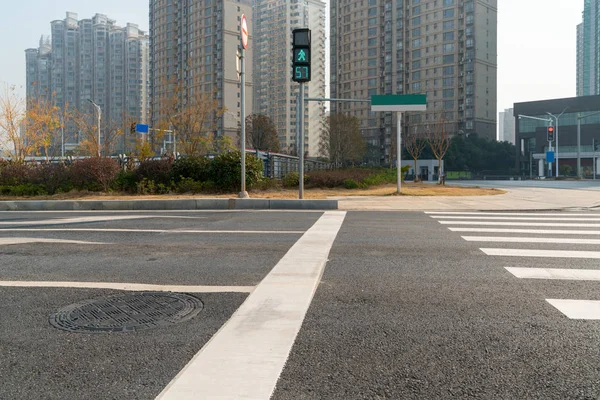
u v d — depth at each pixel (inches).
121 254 260.8
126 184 791.7
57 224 406.0
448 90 3695.9
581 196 719.1
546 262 231.0
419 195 740.7
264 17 5295.3
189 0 4288.9
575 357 117.9
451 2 3651.6
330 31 4525.1
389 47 4042.8
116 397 98.3
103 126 1940.2
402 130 3853.3
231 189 775.1
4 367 113.8
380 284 190.2
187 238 317.7
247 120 3090.6
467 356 118.6
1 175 813.2
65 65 4687.5
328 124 3243.1
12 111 1093.1
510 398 97.7
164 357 118.6
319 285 189.5
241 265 228.5
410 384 103.7
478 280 195.9
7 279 204.1
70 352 122.4
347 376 107.4
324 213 496.1
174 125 1713.8
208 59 4160.9
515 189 945.5
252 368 111.3
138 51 4825.3
